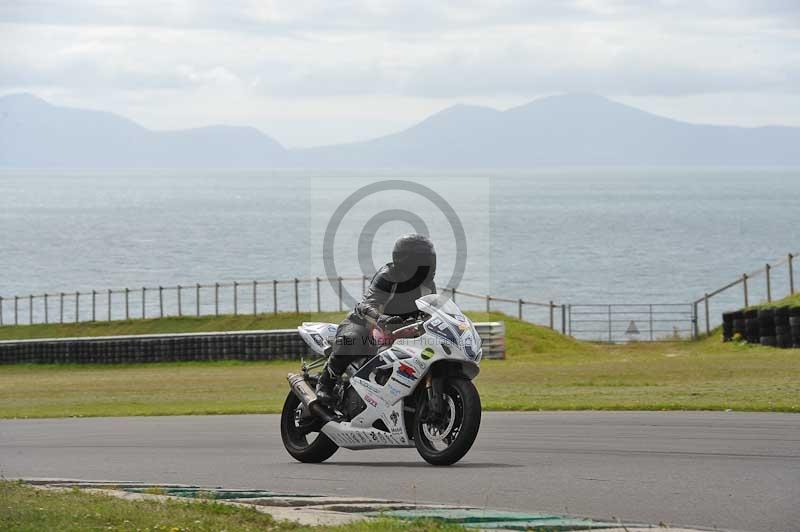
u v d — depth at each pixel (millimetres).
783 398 28422
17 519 12828
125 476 18312
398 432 18047
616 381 37469
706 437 20812
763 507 13602
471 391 17438
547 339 60156
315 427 19562
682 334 79312
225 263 168750
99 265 170750
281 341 59625
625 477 16141
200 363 60938
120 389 44188
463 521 12961
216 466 19266
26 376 58406
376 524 12328
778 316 50750
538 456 19000
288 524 12711
